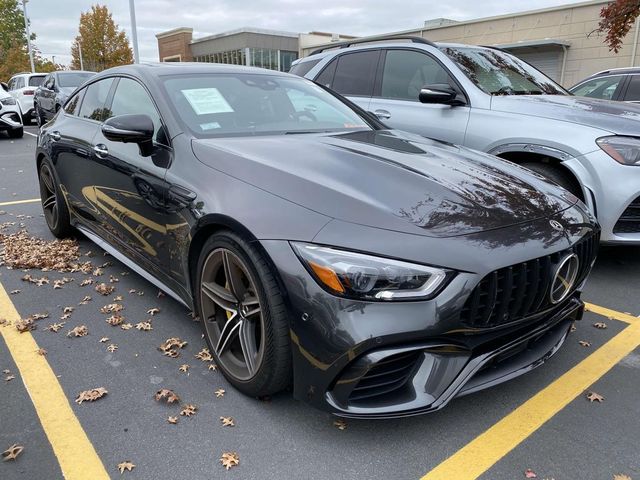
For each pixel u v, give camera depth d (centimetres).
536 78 512
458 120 446
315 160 250
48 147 449
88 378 262
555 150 384
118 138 289
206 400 244
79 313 335
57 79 1405
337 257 194
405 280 189
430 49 496
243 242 223
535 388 258
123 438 219
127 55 3700
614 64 1703
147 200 298
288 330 212
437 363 199
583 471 204
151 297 360
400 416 198
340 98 386
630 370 275
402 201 216
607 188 363
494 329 206
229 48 3522
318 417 233
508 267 202
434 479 200
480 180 250
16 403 242
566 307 247
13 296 360
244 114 315
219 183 248
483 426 230
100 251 456
